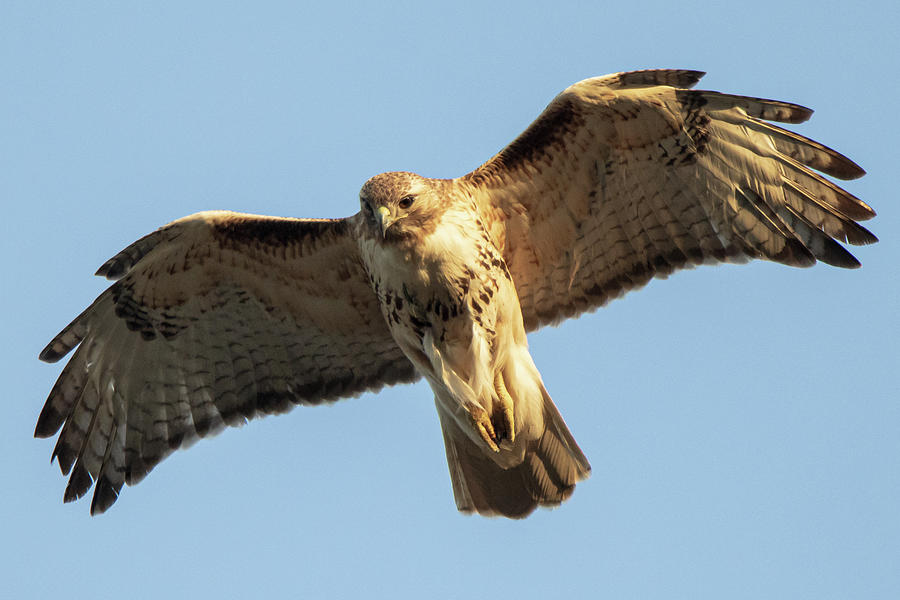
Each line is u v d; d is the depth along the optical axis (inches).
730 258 549.0
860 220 531.8
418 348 542.6
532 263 556.4
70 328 586.6
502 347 532.1
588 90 516.1
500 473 545.0
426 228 523.8
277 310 586.9
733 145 532.1
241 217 557.6
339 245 556.7
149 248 563.5
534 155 534.0
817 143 525.3
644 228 552.7
